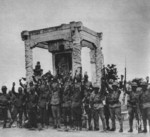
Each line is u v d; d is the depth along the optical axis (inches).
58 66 985.5
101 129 648.4
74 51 856.3
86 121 681.0
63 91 691.4
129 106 579.8
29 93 748.6
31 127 719.1
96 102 616.4
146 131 561.6
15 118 796.6
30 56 959.6
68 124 705.6
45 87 713.6
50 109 730.2
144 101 556.4
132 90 582.6
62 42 971.3
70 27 869.8
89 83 674.2
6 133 644.7
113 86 605.0
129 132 578.2
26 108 753.0
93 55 1058.1
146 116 557.3
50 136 571.5
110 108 597.3
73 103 644.7
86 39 933.8
